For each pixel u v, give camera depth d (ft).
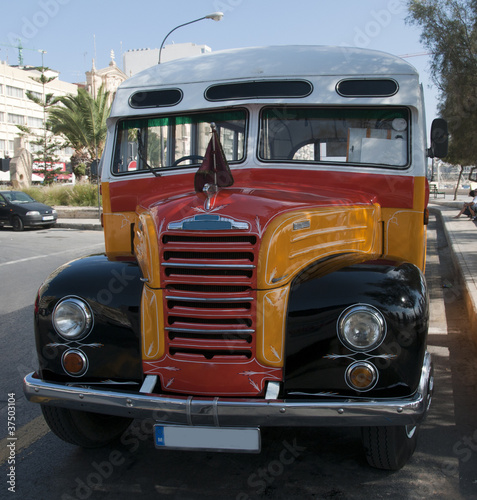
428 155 15.16
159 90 14.08
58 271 11.20
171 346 9.94
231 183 10.60
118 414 9.60
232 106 13.39
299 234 10.22
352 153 13.19
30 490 10.83
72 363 10.28
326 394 9.41
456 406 14.35
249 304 9.68
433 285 29.94
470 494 10.30
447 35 32.55
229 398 9.18
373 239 12.46
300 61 13.56
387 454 10.49
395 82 13.11
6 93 212.84
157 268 10.00
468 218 68.64
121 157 14.46
